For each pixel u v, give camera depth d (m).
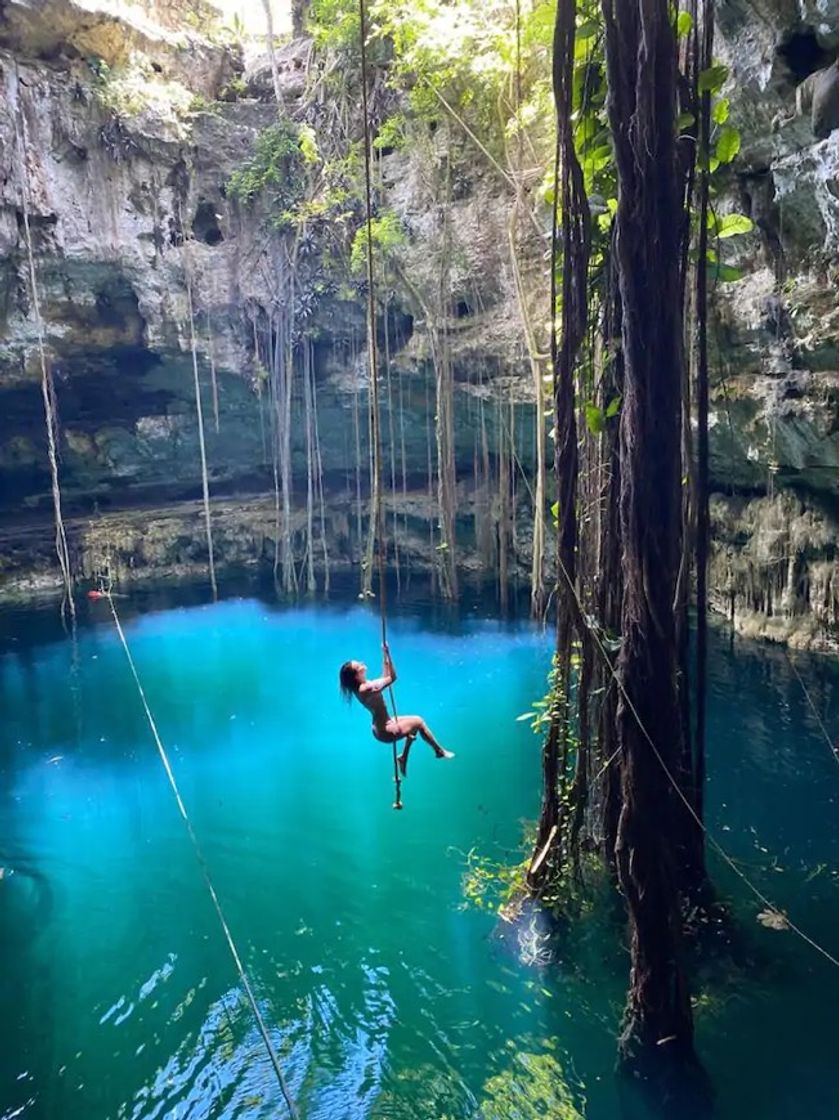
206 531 18.97
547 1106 5.17
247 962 6.71
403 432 17.89
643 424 4.48
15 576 18.14
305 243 17.52
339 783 9.81
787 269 10.46
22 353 17.05
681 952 4.96
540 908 6.65
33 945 7.07
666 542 4.60
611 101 4.34
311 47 17.59
